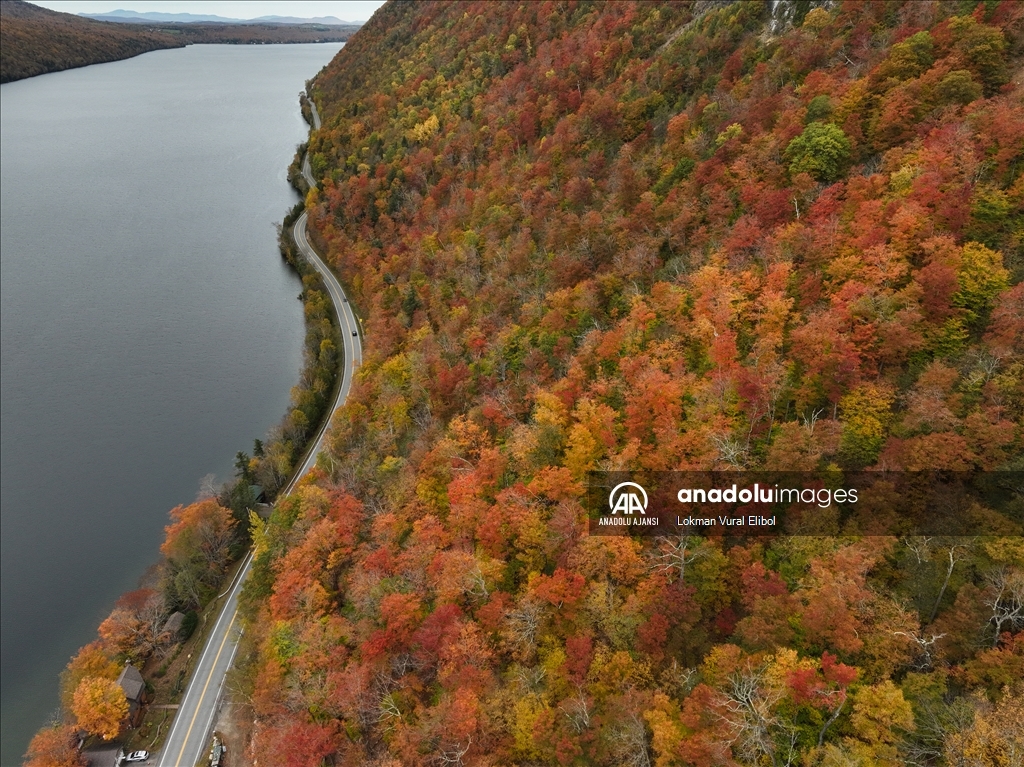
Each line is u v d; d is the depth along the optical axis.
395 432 88.88
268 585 76.38
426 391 91.12
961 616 39.00
